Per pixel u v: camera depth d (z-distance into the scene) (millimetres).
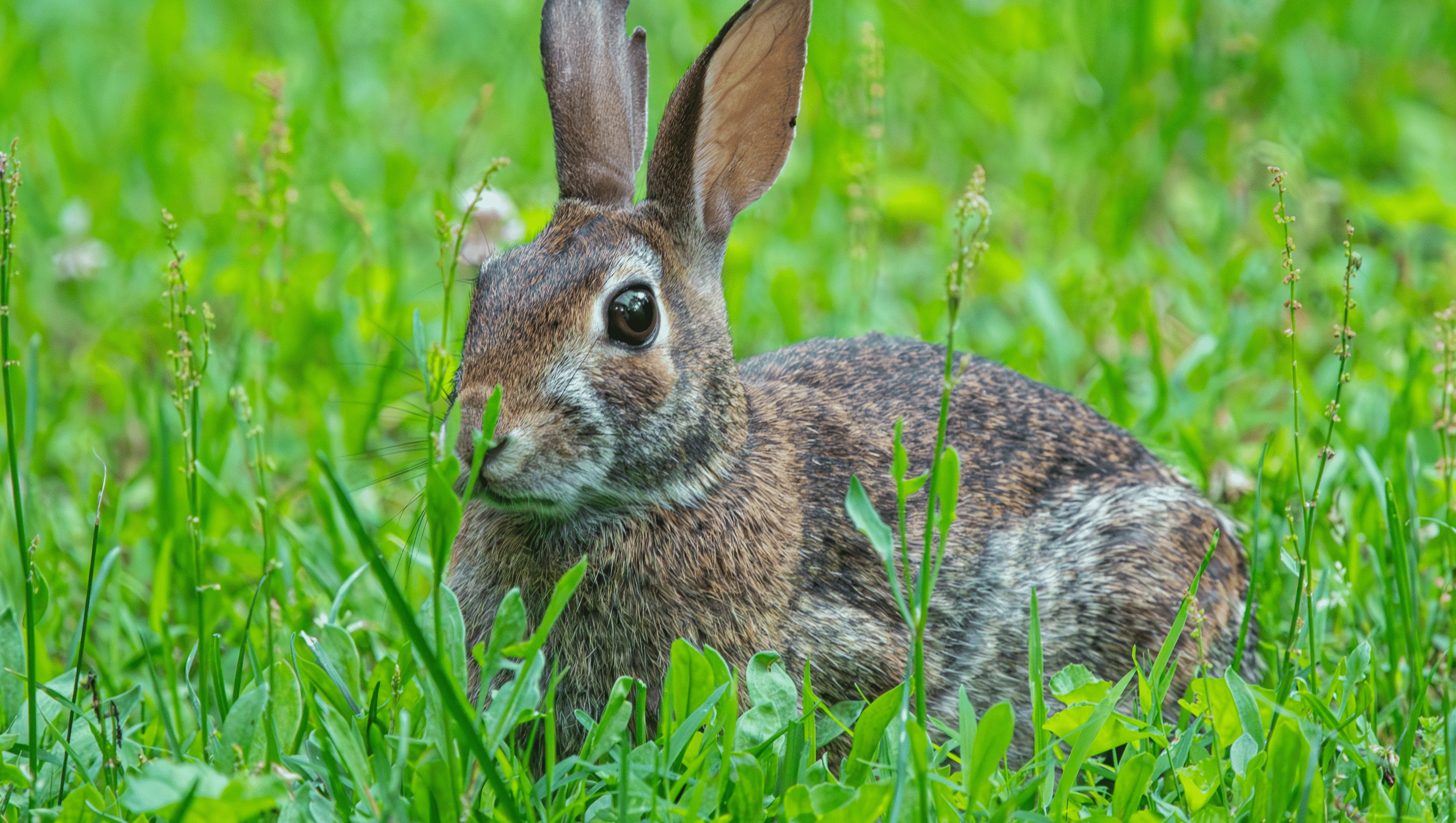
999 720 6727
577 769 7598
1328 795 7379
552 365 8242
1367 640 8875
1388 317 13438
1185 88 16828
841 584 8984
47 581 9781
